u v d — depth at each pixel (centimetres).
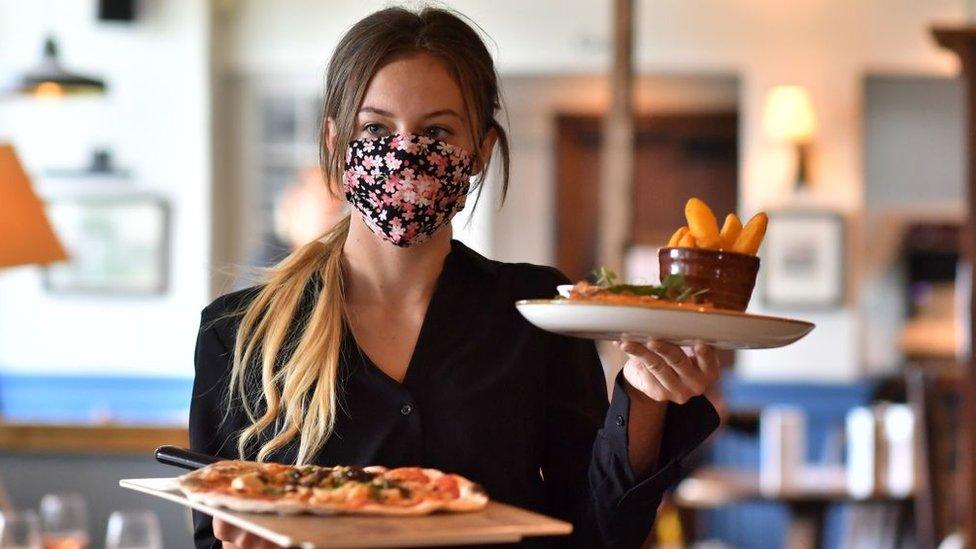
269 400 162
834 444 702
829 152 845
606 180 600
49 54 640
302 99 910
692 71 868
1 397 888
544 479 172
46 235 413
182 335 887
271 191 911
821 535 580
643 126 988
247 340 167
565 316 141
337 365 162
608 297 145
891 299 885
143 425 502
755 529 820
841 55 843
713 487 567
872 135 877
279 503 137
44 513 370
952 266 877
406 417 161
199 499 141
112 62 888
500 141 169
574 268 1003
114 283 889
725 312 138
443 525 135
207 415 169
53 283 892
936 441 538
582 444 169
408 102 158
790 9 850
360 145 159
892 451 589
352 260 168
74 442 501
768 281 847
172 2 884
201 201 883
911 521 598
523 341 167
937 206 874
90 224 891
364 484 143
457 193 160
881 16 841
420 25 160
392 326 167
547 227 1002
